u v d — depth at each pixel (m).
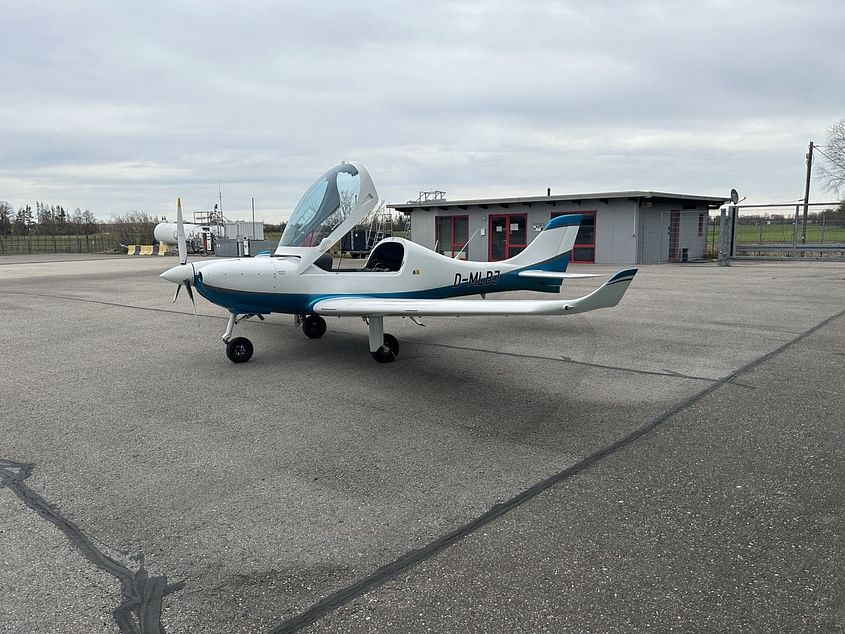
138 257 34.03
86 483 3.37
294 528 2.84
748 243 24.53
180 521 2.92
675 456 3.63
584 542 2.67
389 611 2.21
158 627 2.14
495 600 2.27
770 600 2.24
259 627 2.14
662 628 2.10
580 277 8.16
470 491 3.21
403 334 7.96
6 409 4.79
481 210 23.20
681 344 6.95
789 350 6.49
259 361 6.46
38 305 11.55
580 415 4.45
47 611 2.23
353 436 4.09
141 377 5.81
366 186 6.66
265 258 6.57
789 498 3.06
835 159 31.95
